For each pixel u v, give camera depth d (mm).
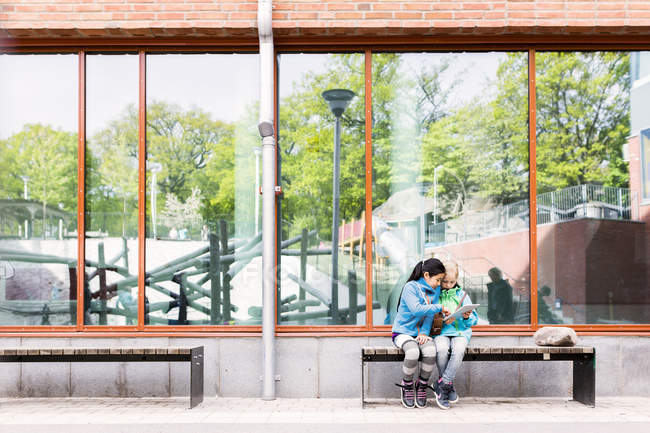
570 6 5906
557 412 5258
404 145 6297
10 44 6223
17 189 6328
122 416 5133
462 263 6230
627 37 6156
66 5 6012
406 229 6258
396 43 6191
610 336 5996
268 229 5855
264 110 5961
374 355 5414
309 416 5133
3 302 6242
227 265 6270
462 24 5938
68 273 6250
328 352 5977
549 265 6184
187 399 5875
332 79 6285
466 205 6266
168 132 6332
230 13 5996
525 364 5957
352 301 6191
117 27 5992
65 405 5605
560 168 6246
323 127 6297
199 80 6340
